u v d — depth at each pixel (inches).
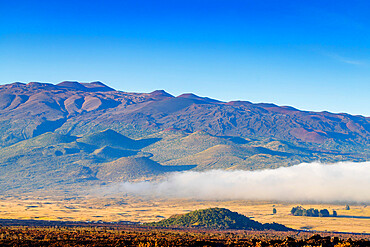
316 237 4690.0
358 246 4357.8
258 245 4601.4
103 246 4776.1
